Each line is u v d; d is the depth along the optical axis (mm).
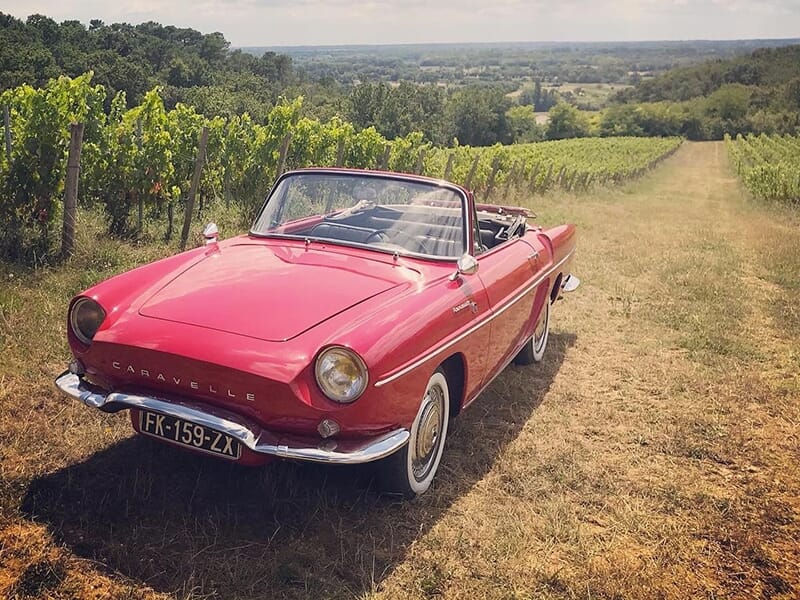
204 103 85438
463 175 21188
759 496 3773
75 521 2947
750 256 11891
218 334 2955
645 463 4121
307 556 2883
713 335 6684
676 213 20953
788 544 3363
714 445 4379
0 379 4129
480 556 3045
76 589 2561
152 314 3131
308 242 3990
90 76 8516
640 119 152750
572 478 3811
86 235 7016
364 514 3266
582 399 5062
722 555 3232
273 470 3434
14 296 5328
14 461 3330
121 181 8195
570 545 3209
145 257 7074
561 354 6094
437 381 3496
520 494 3617
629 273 9625
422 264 3814
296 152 11820
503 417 4633
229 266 3621
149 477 3320
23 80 61562
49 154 6945
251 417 2883
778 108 152750
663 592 2914
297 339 2938
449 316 3443
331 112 109438
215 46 134500
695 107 161250
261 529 3049
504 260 4477
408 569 2900
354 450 2893
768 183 28609
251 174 11016
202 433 2992
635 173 51594
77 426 3750
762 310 7922
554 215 16578
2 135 9148
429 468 3572
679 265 10188
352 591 2729
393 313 3152
